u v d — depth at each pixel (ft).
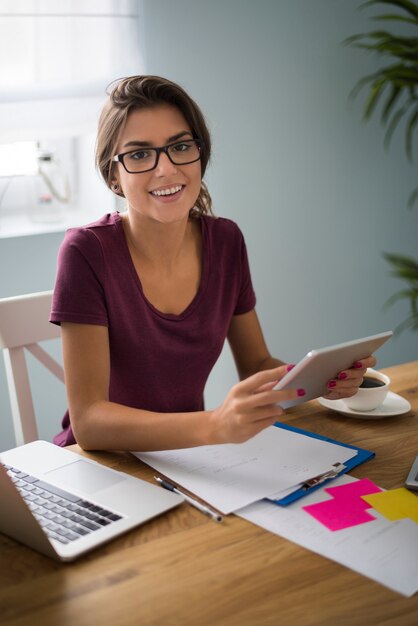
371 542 3.53
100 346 4.97
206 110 8.88
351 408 5.00
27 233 8.22
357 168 10.14
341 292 10.37
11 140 7.85
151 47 8.41
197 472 4.20
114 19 8.02
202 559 3.42
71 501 3.87
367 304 10.63
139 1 8.13
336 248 10.21
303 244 9.92
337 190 10.04
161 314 5.29
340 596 3.15
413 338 11.18
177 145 5.01
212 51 8.77
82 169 9.04
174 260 5.39
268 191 9.50
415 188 10.71
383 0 9.09
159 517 3.76
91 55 8.00
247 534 3.61
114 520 3.67
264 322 9.86
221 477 4.12
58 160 8.97
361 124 10.02
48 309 5.70
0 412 8.36
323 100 9.66
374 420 4.95
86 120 8.16
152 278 5.34
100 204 8.87
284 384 3.94
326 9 9.43
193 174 5.08
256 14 8.97
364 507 3.83
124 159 4.98
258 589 3.20
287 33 9.23
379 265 10.61
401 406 5.09
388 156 10.37
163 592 3.19
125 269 5.21
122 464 4.36
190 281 5.49
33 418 5.66
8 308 5.52
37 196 8.73
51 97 7.93
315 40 9.44
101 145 5.12
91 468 4.24
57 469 4.23
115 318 5.16
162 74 8.54
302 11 9.28
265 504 3.87
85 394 4.79
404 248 10.81
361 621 3.00
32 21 7.66
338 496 3.93
